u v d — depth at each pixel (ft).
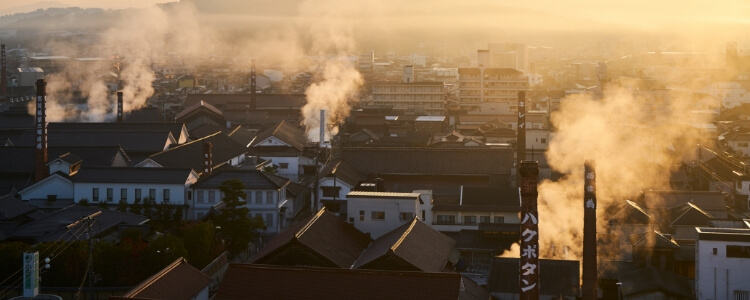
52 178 344.69
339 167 386.11
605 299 242.58
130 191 336.70
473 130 600.39
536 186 177.27
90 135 463.83
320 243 238.07
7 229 283.18
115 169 342.44
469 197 326.03
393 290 196.13
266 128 618.85
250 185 332.39
